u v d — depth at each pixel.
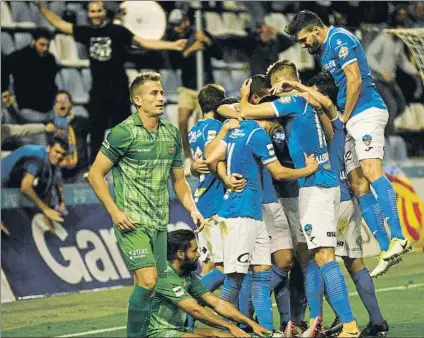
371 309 12.06
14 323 14.34
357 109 12.34
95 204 17.50
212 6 20.12
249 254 11.63
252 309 12.45
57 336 13.33
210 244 12.78
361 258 12.16
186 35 19.48
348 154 12.37
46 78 18.16
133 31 19.14
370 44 20.84
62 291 16.50
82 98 18.64
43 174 17.11
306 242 11.78
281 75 12.05
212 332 11.21
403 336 11.96
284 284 12.32
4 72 17.69
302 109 11.58
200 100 13.49
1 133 17.33
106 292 16.61
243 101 11.90
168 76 19.47
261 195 11.80
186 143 19.17
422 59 17.64
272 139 12.40
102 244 17.25
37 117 17.78
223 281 12.83
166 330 11.16
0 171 16.80
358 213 12.26
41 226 16.83
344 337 11.27
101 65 18.39
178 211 17.92
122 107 18.58
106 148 11.23
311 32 12.51
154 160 11.30
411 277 16.92
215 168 11.88
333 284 11.34
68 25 18.33
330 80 12.38
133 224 11.13
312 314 11.80
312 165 11.34
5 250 16.36
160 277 11.20
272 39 20.28
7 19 18.22
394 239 12.04
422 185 20.06
